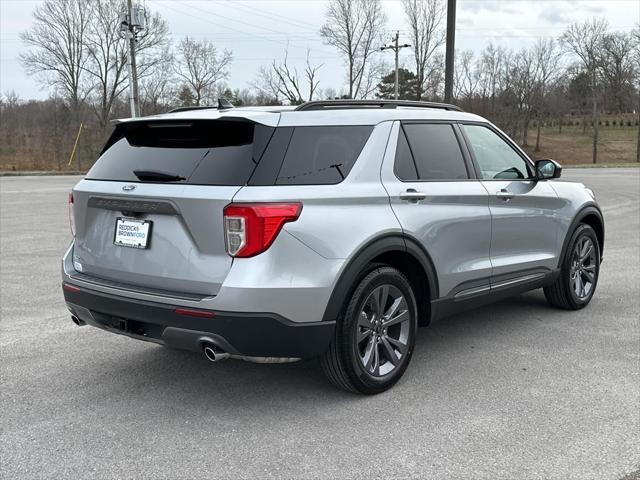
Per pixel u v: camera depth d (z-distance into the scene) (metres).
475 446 3.28
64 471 3.07
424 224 4.12
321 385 4.16
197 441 3.38
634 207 15.41
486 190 4.69
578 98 76.31
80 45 52.03
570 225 5.68
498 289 4.89
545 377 4.25
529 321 5.61
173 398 3.96
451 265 4.41
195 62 63.28
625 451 3.22
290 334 3.44
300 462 3.14
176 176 3.55
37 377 4.30
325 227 3.53
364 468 3.08
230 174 3.42
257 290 3.30
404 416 3.66
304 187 3.51
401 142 4.16
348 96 58.12
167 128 3.80
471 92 68.50
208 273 3.39
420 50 58.47
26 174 33.41
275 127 3.56
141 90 55.00
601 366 4.45
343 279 3.59
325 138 3.74
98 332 5.33
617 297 6.43
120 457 3.21
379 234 3.77
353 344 3.74
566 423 3.54
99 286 3.80
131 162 3.86
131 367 4.51
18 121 55.19
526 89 67.88
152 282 3.62
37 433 3.47
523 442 3.32
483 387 4.09
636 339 5.07
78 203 4.03
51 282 7.18
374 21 56.41
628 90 65.50
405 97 61.34
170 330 3.49
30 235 10.73
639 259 8.48
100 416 3.69
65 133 50.69
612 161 64.69
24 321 5.62
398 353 4.11
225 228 3.33
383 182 3.93
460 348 4.89
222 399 3.94
